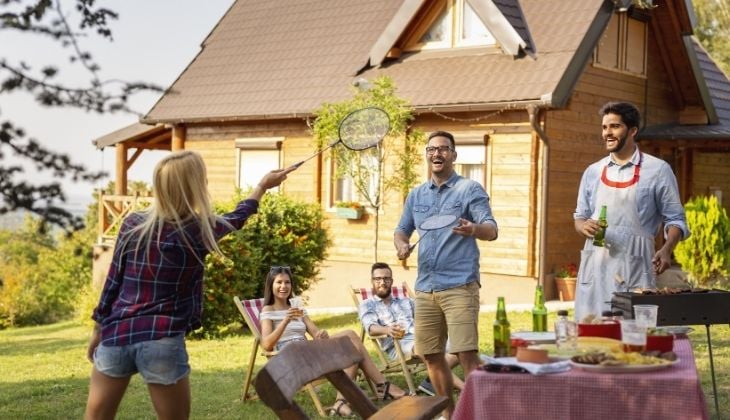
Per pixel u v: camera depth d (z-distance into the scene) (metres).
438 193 6.42
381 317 8.62
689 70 18.20
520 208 15.87
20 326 21.38
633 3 16.95
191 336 12.91
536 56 16.00
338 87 18.42
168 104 21.20
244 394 7.98
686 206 15.05
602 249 6.09
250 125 19.92
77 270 22.11
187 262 4.54
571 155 16.30
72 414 7.61
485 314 13.30
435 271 6.31
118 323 4.52
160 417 4.62
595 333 4.86
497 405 4.20
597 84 16.88
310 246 14.53
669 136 17.33
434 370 6.50
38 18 6.36
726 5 32.12
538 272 15.66
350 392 4.79
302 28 21.06
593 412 4.12
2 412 7.69
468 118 16.42
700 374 8.63
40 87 6.40
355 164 15.48
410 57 18.05
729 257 14.77
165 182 4.53
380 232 17.89
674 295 5.28
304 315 8.44
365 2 20.66
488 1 16.36
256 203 4.93
